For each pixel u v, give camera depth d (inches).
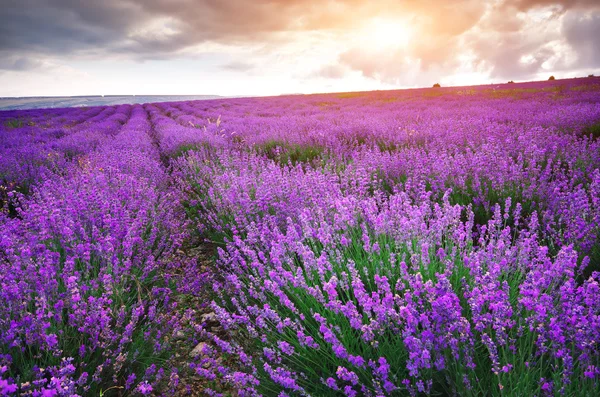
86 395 84.4
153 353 101.2
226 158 285.4
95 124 799.1
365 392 74.1
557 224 143.5
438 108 673.6
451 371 72.2
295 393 85.7
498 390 70.0
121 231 140.6
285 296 90.5
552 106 536.4
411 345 68.6
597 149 212.2
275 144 386.0
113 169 240.4
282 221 160.9
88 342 93.7
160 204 199.3
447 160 207.3
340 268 109.3
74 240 129.6
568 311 71.1
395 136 354.6
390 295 78.5
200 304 137.6
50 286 99.3
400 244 115.0
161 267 153.3
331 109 908.0
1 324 84.8
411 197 185.5
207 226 196.1
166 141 469.4
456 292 94.6
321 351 87.9
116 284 113.5
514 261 104.6
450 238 120.0
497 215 130.3
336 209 145.3
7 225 131.1
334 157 301.9
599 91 742.5
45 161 322.3
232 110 1123.3
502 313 73.7
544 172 187.9
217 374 102.5
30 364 82.0
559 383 64.9
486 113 500.7
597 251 116.7
